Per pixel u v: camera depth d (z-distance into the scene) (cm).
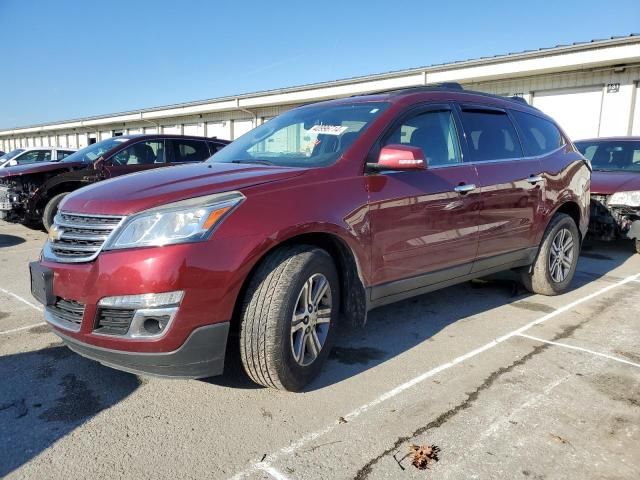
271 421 273
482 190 400
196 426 269
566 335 399
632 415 280
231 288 262
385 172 338
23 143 5350
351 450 248
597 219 695
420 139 373
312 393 304
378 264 332
